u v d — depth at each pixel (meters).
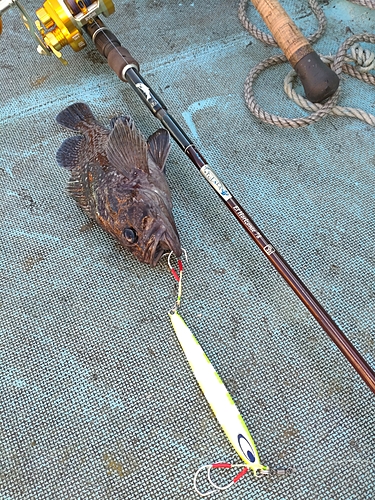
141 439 0.65
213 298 0.73
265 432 0.65
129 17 0.97
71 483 0.64
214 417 0.66
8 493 0.63
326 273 0.74
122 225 0.69
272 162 0.82
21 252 0.77
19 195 0.81
